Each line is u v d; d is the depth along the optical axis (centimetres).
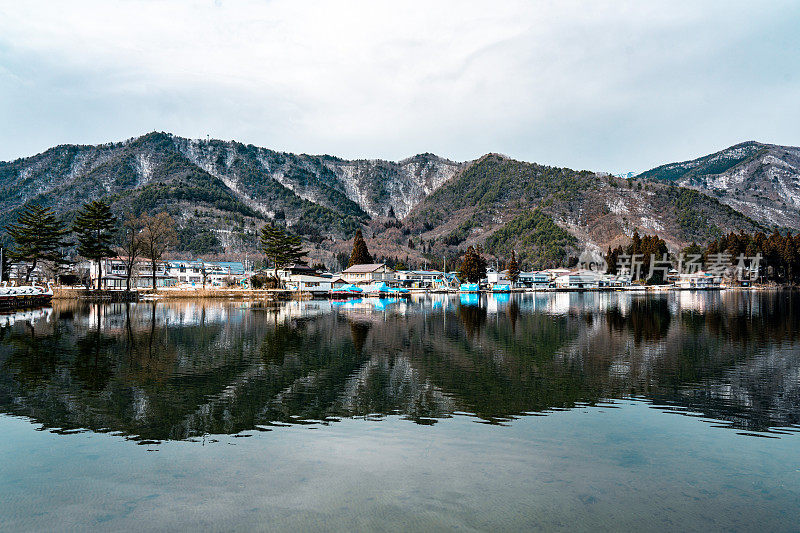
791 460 1241
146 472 1164
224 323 4894
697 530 895
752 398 1858
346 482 1103
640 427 1506
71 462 1227
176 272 15150
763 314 5906
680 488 1074
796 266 15875
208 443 1366
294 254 12125
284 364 2588
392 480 1113
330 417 1617
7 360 2702
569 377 2236
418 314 6175
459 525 911
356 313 6394
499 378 2227
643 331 4119
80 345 3294
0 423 1553
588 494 1044
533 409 1706
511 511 966
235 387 2050
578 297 11662
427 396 1897
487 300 10275
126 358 2781
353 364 2583
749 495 1042
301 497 1029
